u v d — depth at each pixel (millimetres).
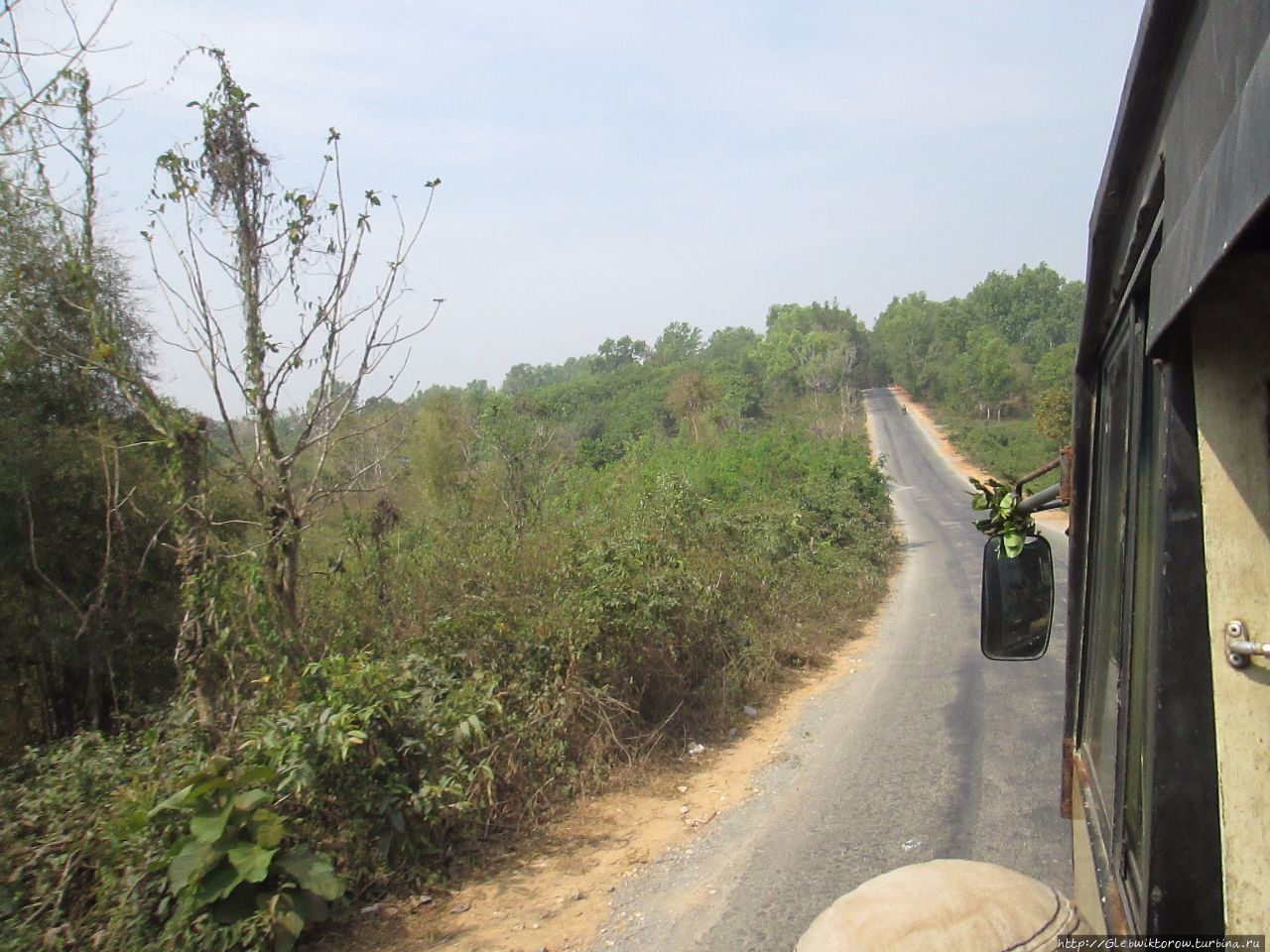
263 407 6570
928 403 82312
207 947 4145
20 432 7867
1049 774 6184
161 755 5328
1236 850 1208
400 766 5320
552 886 5125
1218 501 1232
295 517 6660
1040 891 1793
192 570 6086
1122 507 1826
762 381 80250
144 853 4398
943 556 19688
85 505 8281
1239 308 1222
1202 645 1253
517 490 15430
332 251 6824
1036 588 3047
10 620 8203
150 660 8727
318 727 4996
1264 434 1211
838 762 6836
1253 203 899
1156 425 1408
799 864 5129
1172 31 1339
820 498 18641
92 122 7344
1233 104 1026
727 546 12094
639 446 26594
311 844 5000
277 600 6324
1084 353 2494
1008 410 67500
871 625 12398
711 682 8383
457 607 7902
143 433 8727
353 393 6934
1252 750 1205
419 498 17484
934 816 5590
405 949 4508
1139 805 1466
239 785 4648
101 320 7316
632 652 7688
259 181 6668
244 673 6125
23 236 7375
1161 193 1521
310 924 4637
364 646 7156
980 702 8070
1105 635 2143
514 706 6699
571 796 6348
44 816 4734
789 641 10328
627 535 9789
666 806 6230
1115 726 1793
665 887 5023
